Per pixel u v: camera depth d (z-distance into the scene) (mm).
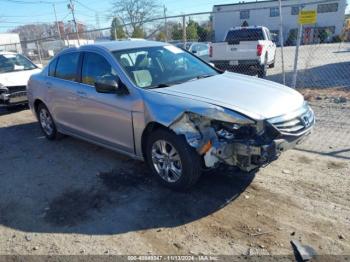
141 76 4273
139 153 4230
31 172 4883
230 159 3418
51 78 5676
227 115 3350
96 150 5543
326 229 3131
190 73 4684
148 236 3207
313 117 4008
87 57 4918
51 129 6148
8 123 7934
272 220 3318
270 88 4074
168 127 3664
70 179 4523
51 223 3533
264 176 4203
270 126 3326
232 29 13602
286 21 46906
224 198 3756
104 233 3299
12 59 9891
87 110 4828
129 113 4109
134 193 4000
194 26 20234
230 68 11391
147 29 23094
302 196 3703
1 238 3344
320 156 4715
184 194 3887
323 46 24859
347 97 7883
